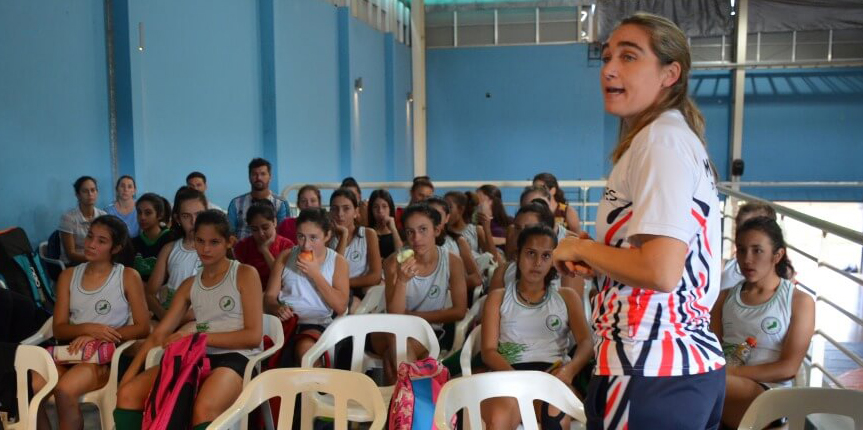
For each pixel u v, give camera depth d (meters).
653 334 1.12
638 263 1.05
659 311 1.12
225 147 6.13
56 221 4.32
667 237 1.03
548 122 11.36
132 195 4.50
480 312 3.08
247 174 6.52
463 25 11.48
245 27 6.45
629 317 1.14
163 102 5.18
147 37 4.96
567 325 2.53
